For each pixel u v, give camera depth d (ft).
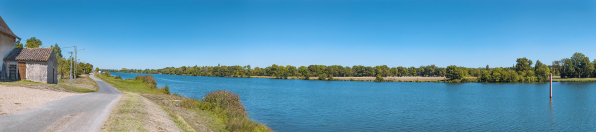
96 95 82.23
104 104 59.06
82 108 51.88
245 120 68.39
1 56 109.70
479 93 282.36
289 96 214.48
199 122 59.67
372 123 109.91
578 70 535.60
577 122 124.57
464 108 163.94
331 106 158.30
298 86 377.71
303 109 141.38
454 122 117.60
